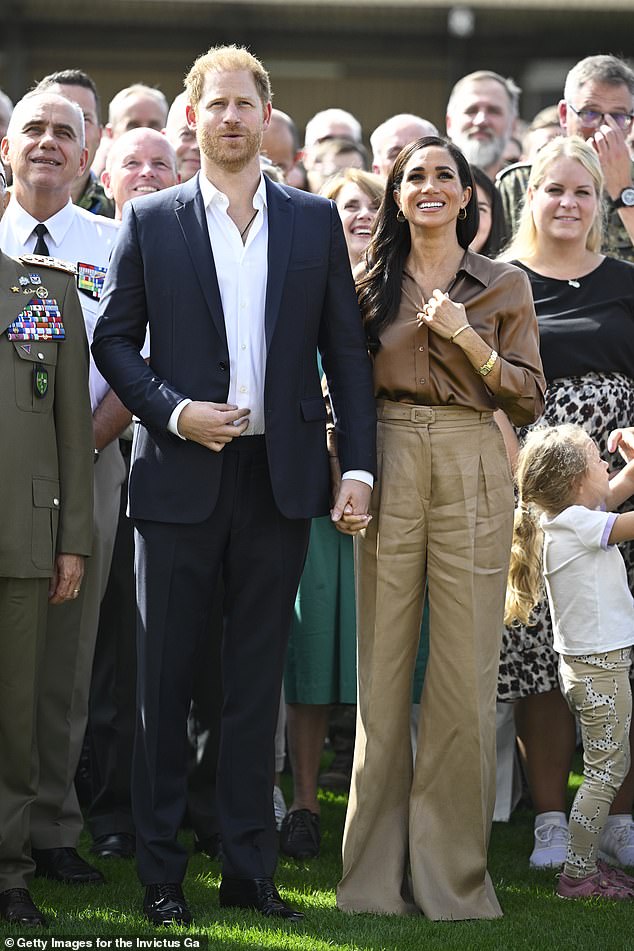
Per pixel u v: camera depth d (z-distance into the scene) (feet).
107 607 59.98
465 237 52.01
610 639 53.26
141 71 182.60
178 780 49.32
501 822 64.59
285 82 183.93
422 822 50.52
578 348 59.88
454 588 49.88
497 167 86.33
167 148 68.18
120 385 48.34
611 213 70.49
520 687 58.44
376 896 50.34
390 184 51.47
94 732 59.82
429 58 182.39
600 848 58.70
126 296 49.32
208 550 48.80
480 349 48.91
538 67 180.45
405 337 50.26
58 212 57.88
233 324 48.60
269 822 50.06
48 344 49.34
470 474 49.96
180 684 49.14
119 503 58.29
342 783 70.28
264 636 49.42
